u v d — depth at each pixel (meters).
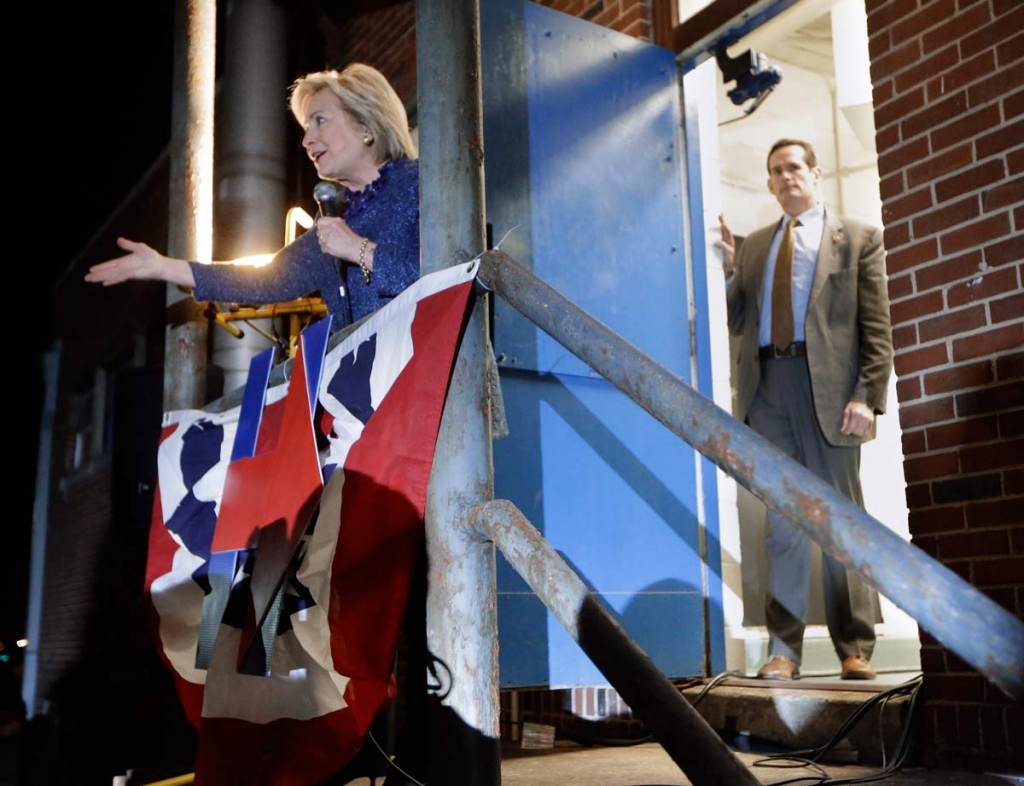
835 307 3.41
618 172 3.22
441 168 1.84
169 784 2.92
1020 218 2.44
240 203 4.89
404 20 4.92
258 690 1.94
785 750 2.76
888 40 2.83
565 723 3.55
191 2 3.34
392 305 1.88
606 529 2.96
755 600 4.10
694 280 3.37
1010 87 2.50
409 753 1.74
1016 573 2.36
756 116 5.11
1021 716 2.27
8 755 10.05
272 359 2.41
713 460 1.17
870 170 5.26
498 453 2.80
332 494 1.87
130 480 5.03
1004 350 2.44
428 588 1.73
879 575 0.95
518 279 1.59
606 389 3.04
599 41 3.27
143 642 7.92
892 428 4.79
